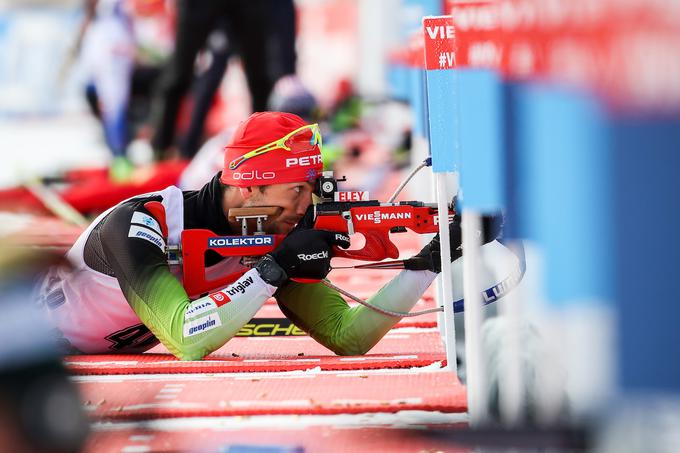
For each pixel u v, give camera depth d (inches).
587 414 203.0
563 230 199.2
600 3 176.7
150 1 1658.5
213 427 330.6
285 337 610.9
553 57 204.5
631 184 171.8
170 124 1535.4
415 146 830.5
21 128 1878.7
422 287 510.3
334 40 1840.6
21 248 245.3
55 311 517.3
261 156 492.1
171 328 476.4
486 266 499.8
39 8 1905.8
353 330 521.3
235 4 1482.5
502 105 257.6
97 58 1635.1
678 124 167.0
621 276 174.6
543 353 294.8
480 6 278.4
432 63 427.2
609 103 173.3
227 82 1723.7
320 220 480.4
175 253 506.6
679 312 172.9
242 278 480.1
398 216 480.4
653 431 184.2
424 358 462.3
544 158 214.1
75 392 240.2
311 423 331.9
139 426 334.6
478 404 307.4
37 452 230.5
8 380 229.9
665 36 163.9
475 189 288.0
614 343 179.2
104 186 1302.9
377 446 298.8
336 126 1594.5
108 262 501.0
